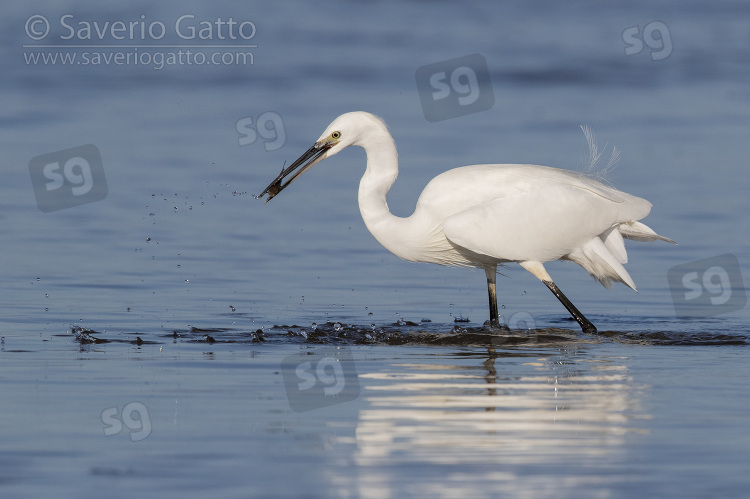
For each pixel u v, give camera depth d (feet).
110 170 70.28
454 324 43.11
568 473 24.58
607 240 43.88
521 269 54.44
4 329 39.73
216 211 62.80
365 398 30.78
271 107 89.61
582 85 100.73
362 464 25.18
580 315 42.16
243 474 24.44
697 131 82.58
